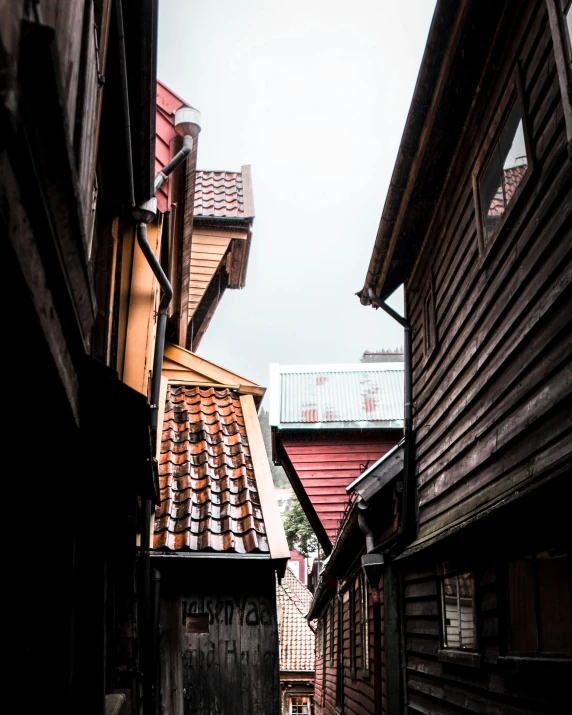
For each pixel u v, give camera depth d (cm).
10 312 139
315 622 2227
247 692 512
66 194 155
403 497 823
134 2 359
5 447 214
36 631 254
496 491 531
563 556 402
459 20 525
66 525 263
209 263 1084
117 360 511
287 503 4962
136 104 423
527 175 475
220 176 1220
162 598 525
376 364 1528
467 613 590
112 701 374
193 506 555
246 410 680
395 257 859
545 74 455
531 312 472
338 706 1440
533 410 465
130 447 282
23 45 121
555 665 390
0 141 112
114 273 494
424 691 725
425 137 648
